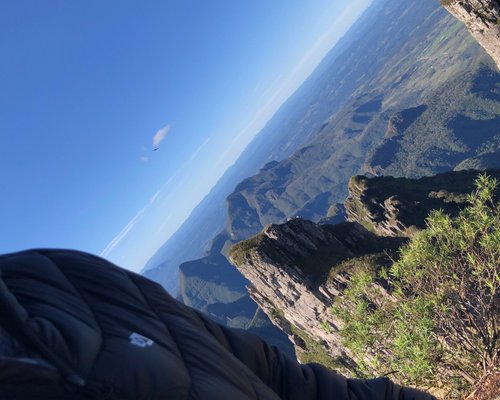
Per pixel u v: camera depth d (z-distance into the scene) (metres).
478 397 9.70
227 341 2.49
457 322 10.90
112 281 2.10
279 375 2.69
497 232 10.79
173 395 1.80
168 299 2.29
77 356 1.64
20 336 1.55
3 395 1.47
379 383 3.03
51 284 1.92
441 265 11.41
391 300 12.11
